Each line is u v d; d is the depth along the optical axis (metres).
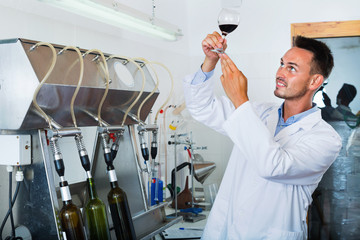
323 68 1.44
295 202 1.45
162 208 1.72
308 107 1.54
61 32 2.00
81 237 1.22
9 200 1.30
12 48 1.23
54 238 1.23
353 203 3.52
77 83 1.36
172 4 3.40
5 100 1.25
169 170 3.02
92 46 2.25
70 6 1.54
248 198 1.48
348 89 3.50
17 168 1.31
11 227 1.31
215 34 1.43
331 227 3.54
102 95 1.50
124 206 1.40
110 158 1.42
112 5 1.64
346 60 3.49
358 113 3.48
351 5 3.50
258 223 1.44
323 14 3.55
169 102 3.20
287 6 3.62
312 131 1.44
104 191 1.65
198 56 3.79
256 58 3.68
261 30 3.68
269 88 3.66
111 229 1.57
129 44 2.63
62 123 1.43
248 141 1.27
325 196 3.56
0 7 1.64
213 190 3.06
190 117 3.27
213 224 1.56
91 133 2.16
